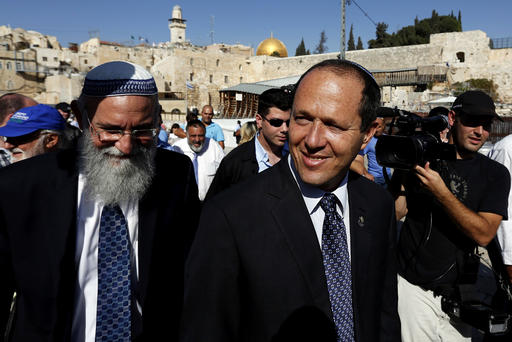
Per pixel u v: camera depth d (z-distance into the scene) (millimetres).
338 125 1276
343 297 1469
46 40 58531
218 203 1418
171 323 1696
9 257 1469
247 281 1364
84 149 1537
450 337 2504
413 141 2049
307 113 1294
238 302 1400
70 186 1535
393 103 32469
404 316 2574
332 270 1456
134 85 1467
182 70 52719
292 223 1394
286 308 1340
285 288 1345
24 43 54719
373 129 1484
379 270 1622
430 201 2377
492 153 3008
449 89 36125
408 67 43844
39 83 49500
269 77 58031
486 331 2225
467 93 2422
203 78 54906
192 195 1834
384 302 1745
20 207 1447
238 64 58875
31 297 1438
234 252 1360
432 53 42219
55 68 50688
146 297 1622
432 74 36750
